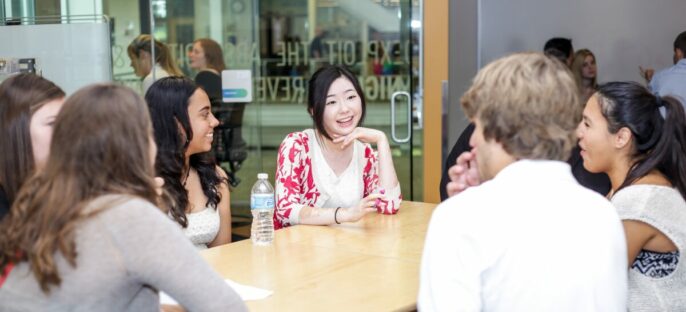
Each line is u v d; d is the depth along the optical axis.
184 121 2.72
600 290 1.39
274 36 5.96
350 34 5.50
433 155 4.65
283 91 5.98
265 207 2.65
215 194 2.90
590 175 2.65
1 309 1.41
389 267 2.29
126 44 5.37
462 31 4.32
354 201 3.06
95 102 1.41
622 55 3.94
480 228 1.36
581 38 4.01
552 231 1.36
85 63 4.95
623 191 1.98
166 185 2.68
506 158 1.42
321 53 5.79
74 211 1.37
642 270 1.95
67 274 1.36
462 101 1.47
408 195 4.81
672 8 3.81
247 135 5.99
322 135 3.02
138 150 1.43
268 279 2.17
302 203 3.04
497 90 1.38
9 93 2.01
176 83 2.75
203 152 2.88
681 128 1.99
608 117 2.01
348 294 2.04
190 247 1.45
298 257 2.41
